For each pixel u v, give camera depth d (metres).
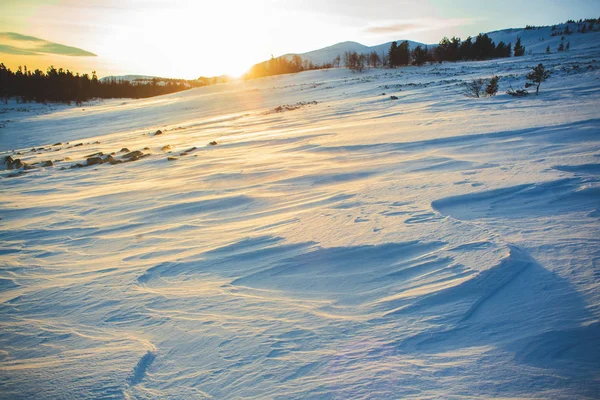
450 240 3.04
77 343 2.33
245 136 13.77
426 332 1.98
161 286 2.97
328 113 18.30
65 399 1.84
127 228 4.72
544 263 2.54
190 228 4.43
